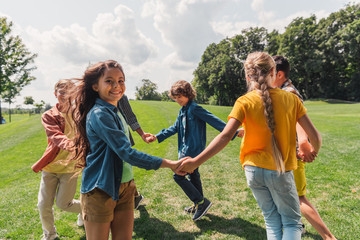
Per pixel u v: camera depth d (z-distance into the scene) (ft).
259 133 5.30
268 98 5.16
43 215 8.53
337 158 18.07
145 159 5.02
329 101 144.56
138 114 58.39
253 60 5.71
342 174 14.40
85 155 5.73
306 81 167.73
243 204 11.14
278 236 5.41
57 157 8.32
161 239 8.62
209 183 14.14
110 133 4.84
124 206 5.51
